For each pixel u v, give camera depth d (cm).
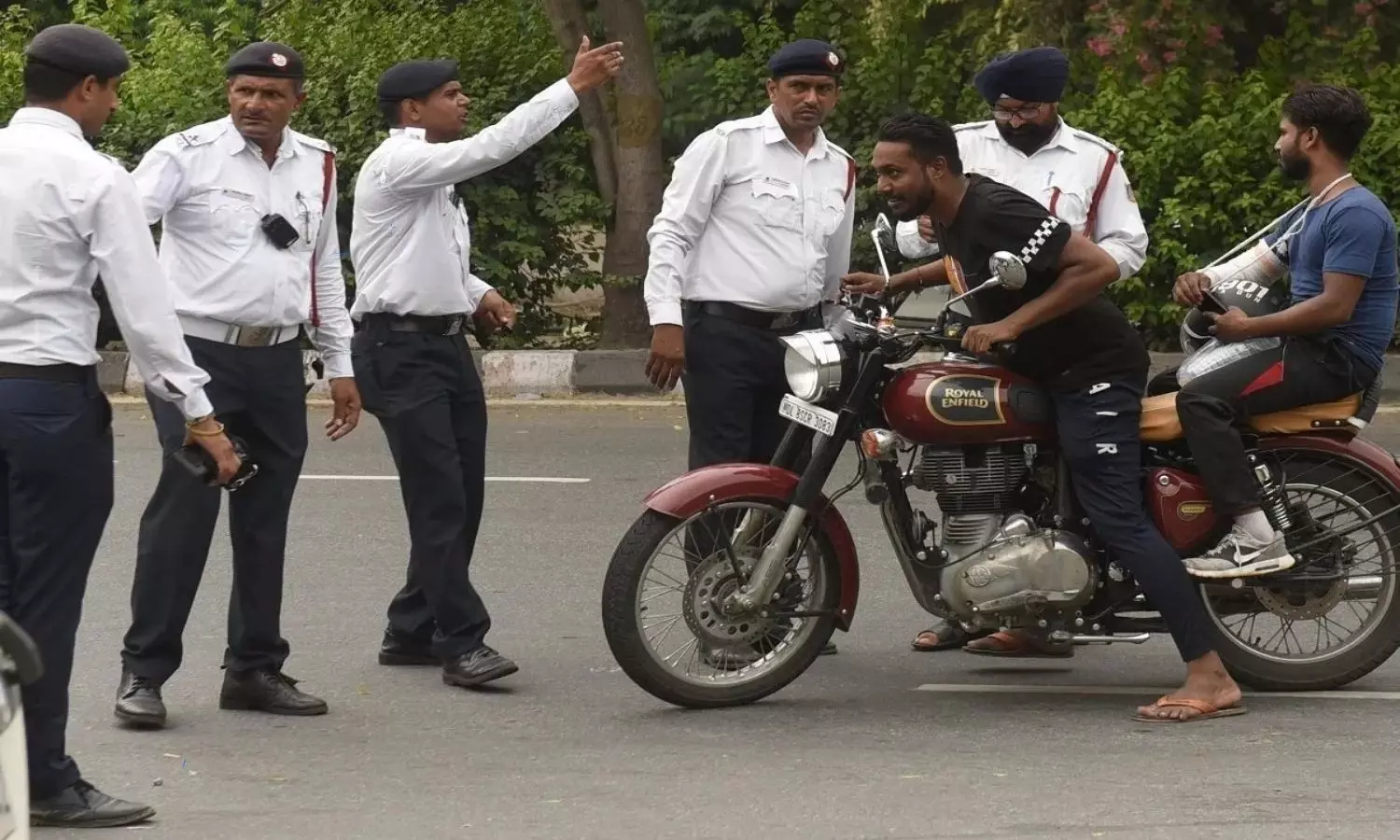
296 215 678
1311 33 1673
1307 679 692
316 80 1611
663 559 820
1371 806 555
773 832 539
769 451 769
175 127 1625
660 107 1600
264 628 686
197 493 661
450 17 1659
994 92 765
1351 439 686
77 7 2016
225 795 583
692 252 750
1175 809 554
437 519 720
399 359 720
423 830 545
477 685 718
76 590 539
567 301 1733
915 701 694
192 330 662
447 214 725
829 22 1692
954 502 671
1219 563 660
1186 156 1507
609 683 729
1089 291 639
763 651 695
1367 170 1492
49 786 544
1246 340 669
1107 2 1631
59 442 526
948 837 531
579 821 551
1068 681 723
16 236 524
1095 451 650
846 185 761
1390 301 673
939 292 1135
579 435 1356
